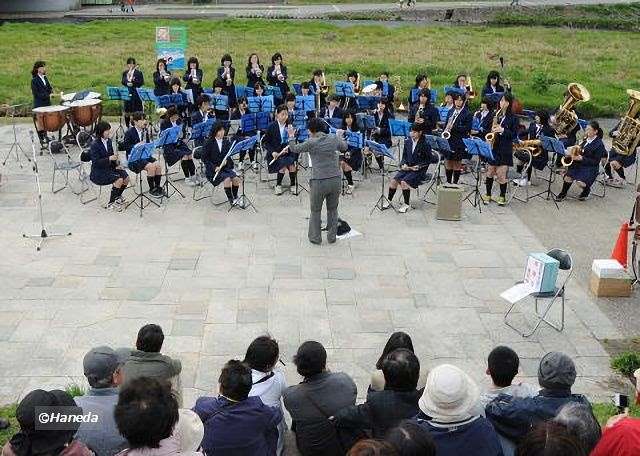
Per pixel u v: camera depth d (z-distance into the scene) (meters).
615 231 11.86
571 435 3.65
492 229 11.81
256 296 9.29
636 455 4.14
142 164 12.38
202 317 8.73
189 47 31.16
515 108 14.99
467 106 14.73
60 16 42.69
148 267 10.05
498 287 9.71
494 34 36.56
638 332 8.67
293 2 49.28
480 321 8.82
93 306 8.94
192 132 13.31
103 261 10.20
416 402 5.02
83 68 26.62
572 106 14.17
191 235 11.20
